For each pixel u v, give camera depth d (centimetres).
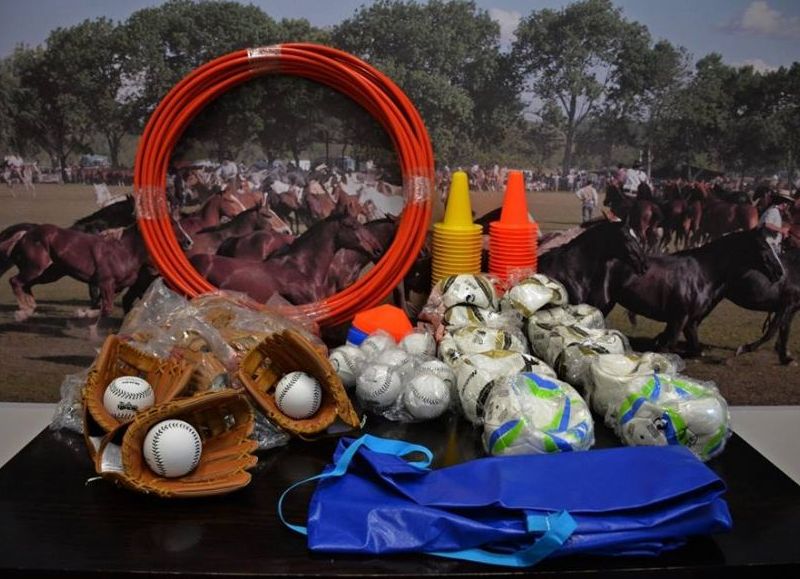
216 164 151
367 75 139
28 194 150
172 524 97
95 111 148
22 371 156
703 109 149
